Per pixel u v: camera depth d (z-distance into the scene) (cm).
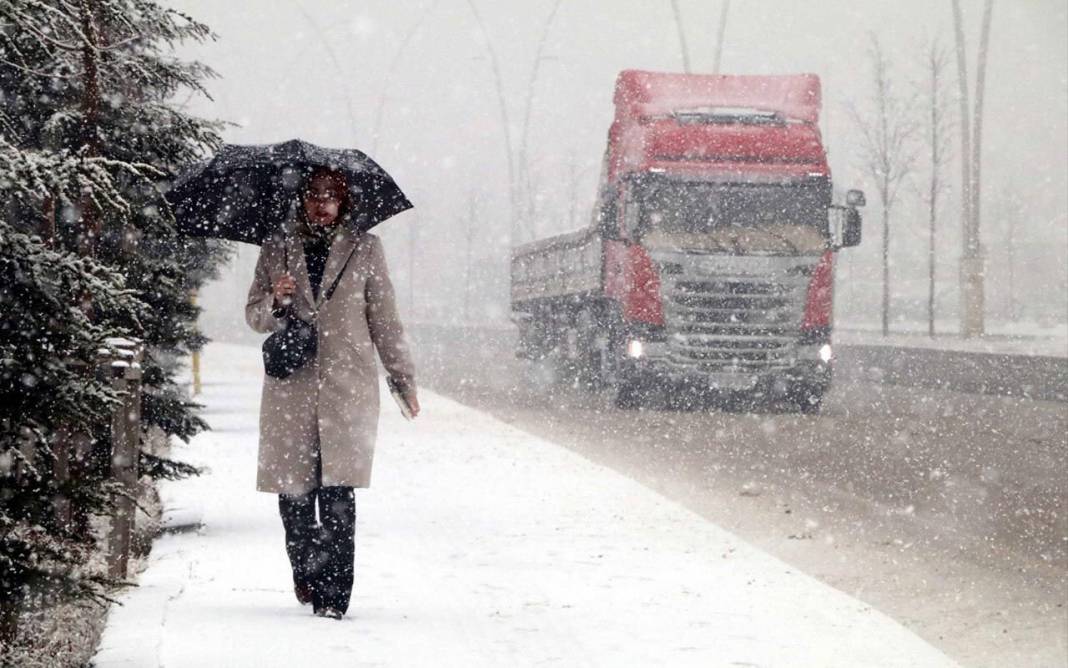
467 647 999
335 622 1065
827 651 1017
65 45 1209
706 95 3966
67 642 1127
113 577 1264
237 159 1137
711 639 1051
